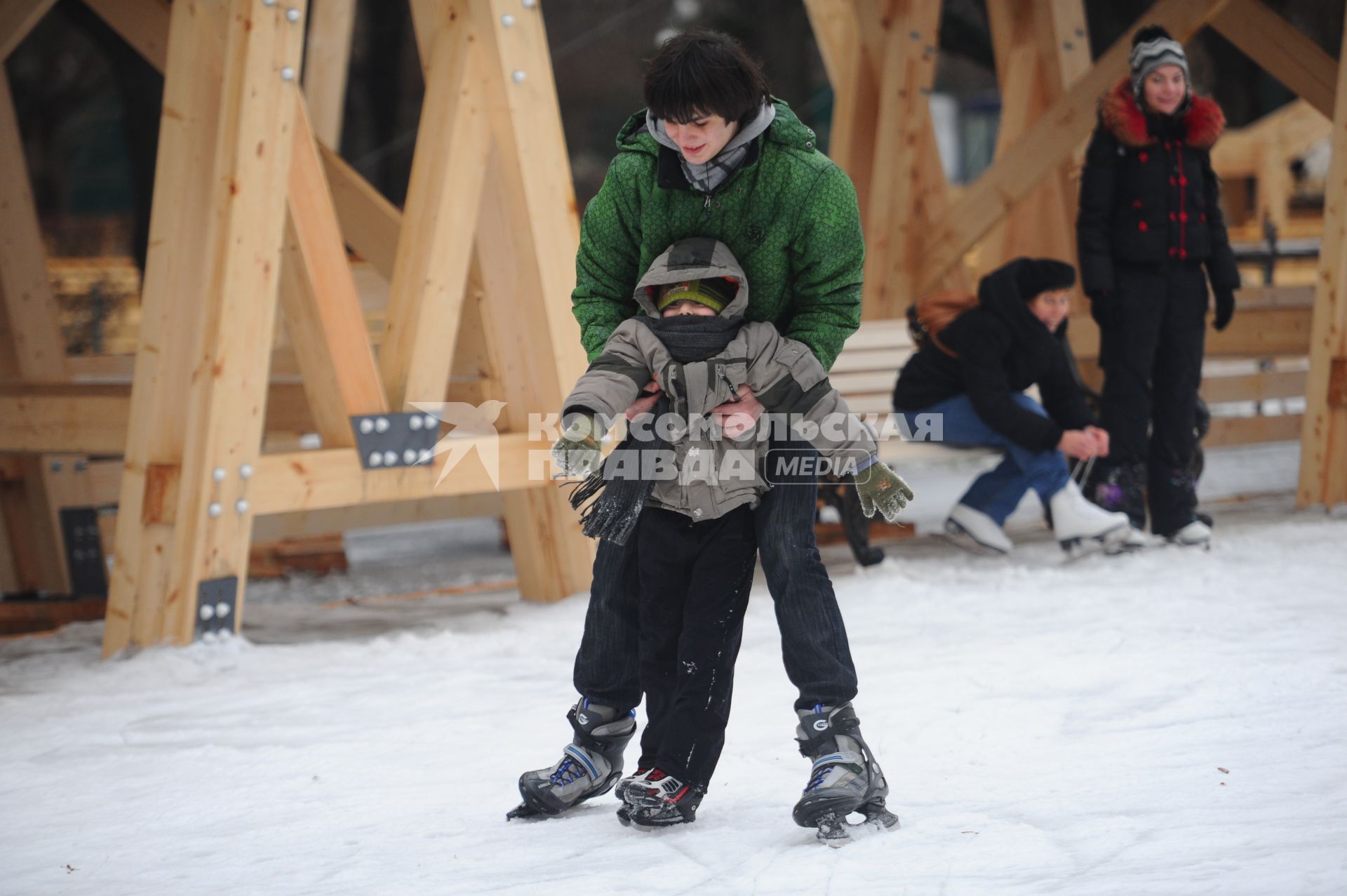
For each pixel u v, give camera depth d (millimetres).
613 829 9125
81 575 23297
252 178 16312
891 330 25219
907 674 13586
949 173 99375
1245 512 25734
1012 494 21375
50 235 88250
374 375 17719
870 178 29828
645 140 9055
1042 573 19656
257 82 16281
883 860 8062
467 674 14906
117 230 91250
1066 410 21562
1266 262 45094
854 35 29234
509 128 18547
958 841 8359
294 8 16578
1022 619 16422
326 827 9461
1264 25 28031
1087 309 29422
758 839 8695
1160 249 21109
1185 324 21375
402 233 18562
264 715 13297
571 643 16516
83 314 62438
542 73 18844
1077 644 14617
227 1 16531
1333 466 24688
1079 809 8906
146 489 16562
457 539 36062
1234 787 9203
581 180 95312
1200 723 11031
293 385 25250
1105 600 17250
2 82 24766
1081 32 28969
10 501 25812
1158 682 12617
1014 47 29500
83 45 79812
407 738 12070
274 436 27203
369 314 30625
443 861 8539
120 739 12523
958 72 102438
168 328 16750
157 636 16562
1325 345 24438
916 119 28312
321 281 17359
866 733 11398
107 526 23766
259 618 20703
